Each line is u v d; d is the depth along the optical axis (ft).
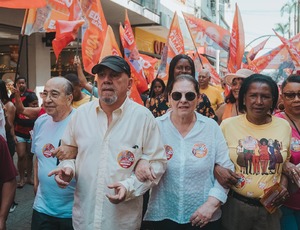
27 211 17.62
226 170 8.88
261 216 9.29
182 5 68.33
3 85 17.38
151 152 8.20
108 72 7.87
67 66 43.16
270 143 9.31
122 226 7.96
